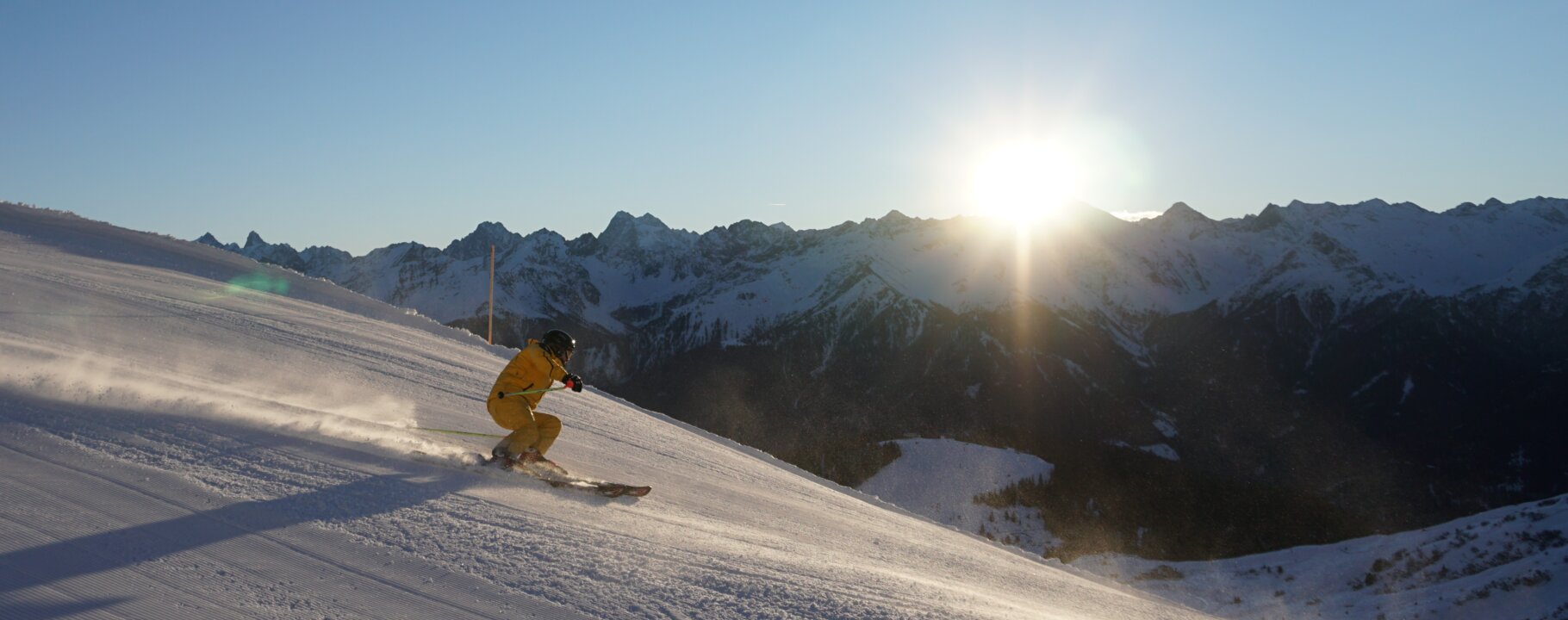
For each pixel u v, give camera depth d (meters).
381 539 5.38
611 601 4.98
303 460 6.77
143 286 16.23
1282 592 31.58
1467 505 154.00
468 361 15.75
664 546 6.24
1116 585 13.65
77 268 17.20
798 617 5.13
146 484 5.68
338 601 4.53
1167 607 11.97
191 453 6.45
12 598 4.05
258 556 4.89
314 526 5.41
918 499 57.56
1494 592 25.23
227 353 11.09
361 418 8.84
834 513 10.95
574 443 10.67
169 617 4.11
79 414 6.88
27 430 6.32
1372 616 25.81
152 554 4.72
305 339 13.61
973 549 11.56
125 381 8.08
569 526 6.28
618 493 7.67
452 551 5.36
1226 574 36.56
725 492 10.01
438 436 8.76
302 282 21.92
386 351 14.23
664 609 4.96
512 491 7.01
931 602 6.11
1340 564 34.38
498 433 9.59
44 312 11.55
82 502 5.25
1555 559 26.64
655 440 12.89
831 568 6.56
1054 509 58.31
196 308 14.46
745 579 5.70
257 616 4.25
